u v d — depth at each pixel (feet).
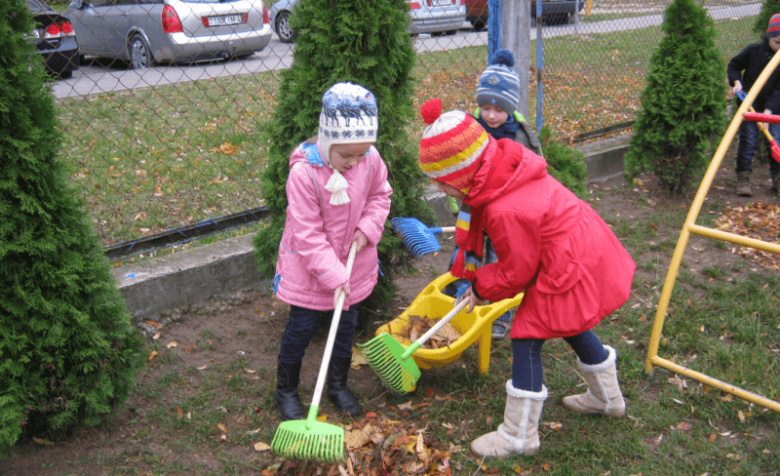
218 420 9.28
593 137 21.33
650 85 17.89
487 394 9.88
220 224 14.46
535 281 7.92
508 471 8.23
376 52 10.35
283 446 7.63
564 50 37.24
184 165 18.65
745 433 8.86
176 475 8.25
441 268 14.47
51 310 7.83
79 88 25.88
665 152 18.04
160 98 25.45
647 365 10.09
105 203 15.76
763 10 23.61
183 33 25.41
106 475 8.17
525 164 7.40
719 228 16.16
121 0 26.66
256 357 11.00
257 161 19.11
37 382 8.00
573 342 8.73
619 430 8.97
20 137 7.49
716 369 10.29
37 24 7.80
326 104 7.63
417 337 10.21
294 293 8.59
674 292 12.87
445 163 7.32
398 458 8.28
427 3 23.18
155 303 11.90
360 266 9.06
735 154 22.29
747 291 12.85
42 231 7.75
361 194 8.59
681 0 17.37
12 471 8.13
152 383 10.12
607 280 7.78
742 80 18.30
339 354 9.42
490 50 15.35
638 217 17.01
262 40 27.22
